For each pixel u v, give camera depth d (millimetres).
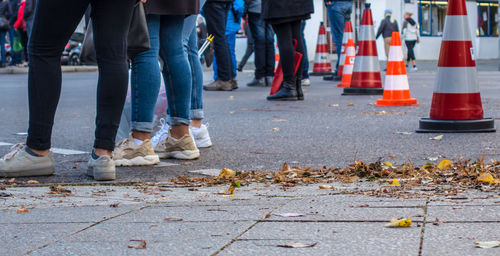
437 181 4078
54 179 4594
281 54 10727
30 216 3186
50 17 4375
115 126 4590
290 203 3395
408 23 24953
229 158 5555
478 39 38688
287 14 10414
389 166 4863
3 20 25859
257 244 2598
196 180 4477
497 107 9383
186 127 5512
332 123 7879
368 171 4551
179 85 5410
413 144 6160
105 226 2955
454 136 6609
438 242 2549
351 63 14367
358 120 8133
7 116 9336
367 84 11992
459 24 6953
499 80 15773
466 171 4426
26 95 13328
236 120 8320
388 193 3641
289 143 6348
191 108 6082
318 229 2805
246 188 4094
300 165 5184
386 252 2443
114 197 3775
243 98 11508
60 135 7129
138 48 4777
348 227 2824
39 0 4383
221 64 13414
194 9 5195
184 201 3580
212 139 6707
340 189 3904
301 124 7832
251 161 5398
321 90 13406
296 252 2477
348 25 16547
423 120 7008
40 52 4516
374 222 2900
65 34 4457
